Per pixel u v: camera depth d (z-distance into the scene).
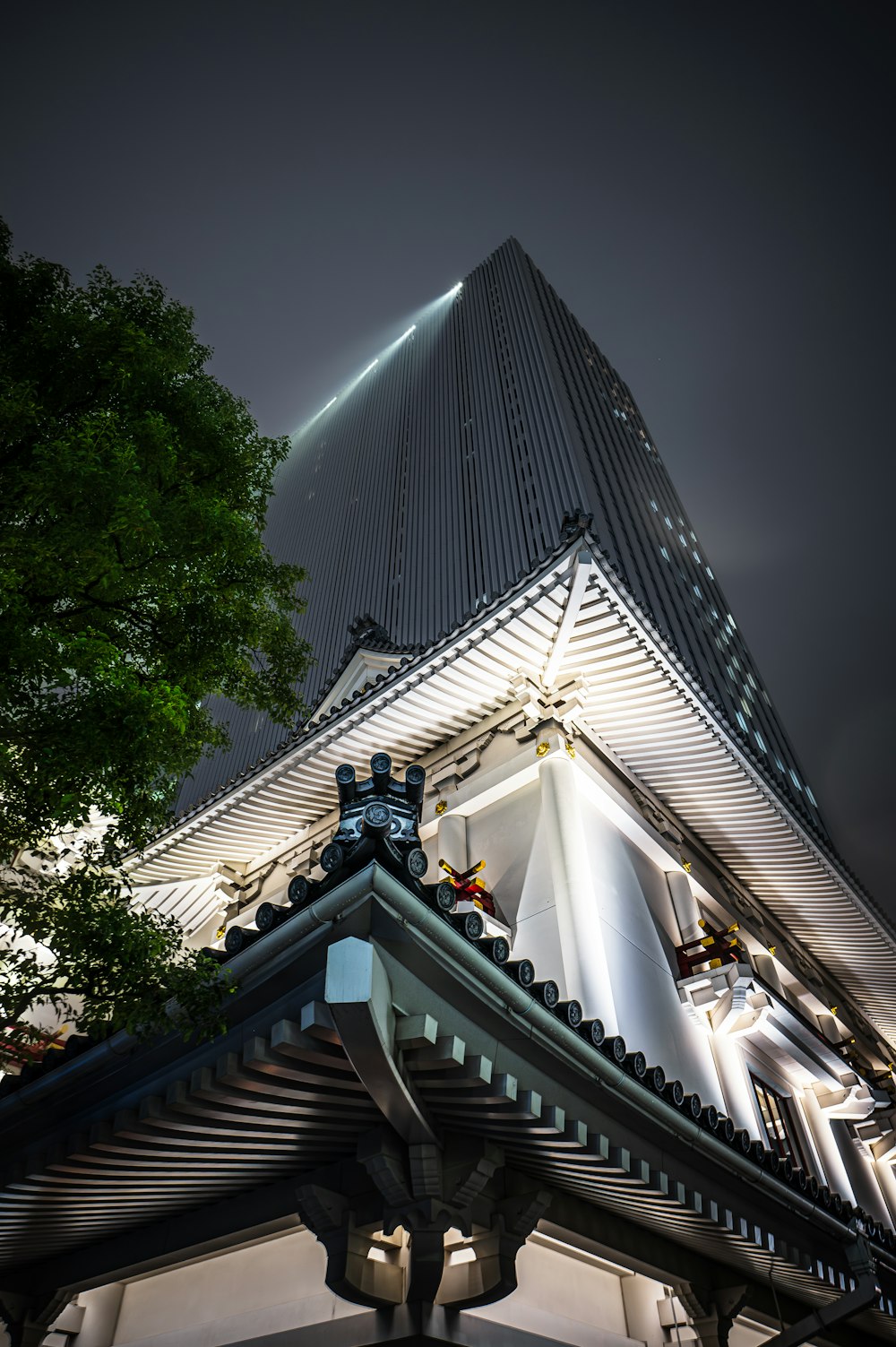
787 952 20.70
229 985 5.72
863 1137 18.70
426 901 5.35
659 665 13.68
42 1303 9.07
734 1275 10.16
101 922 6.79
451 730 15.66
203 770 53.66
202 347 10.22
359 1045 5.21
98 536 7.03
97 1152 6.72
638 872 15.08
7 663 6.49
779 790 16.73
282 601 9.77
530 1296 8.37
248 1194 7.81
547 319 60.88
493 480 48.97
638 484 55.91
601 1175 7.31
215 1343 8.26
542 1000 6.30
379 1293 6.91
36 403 7.84
